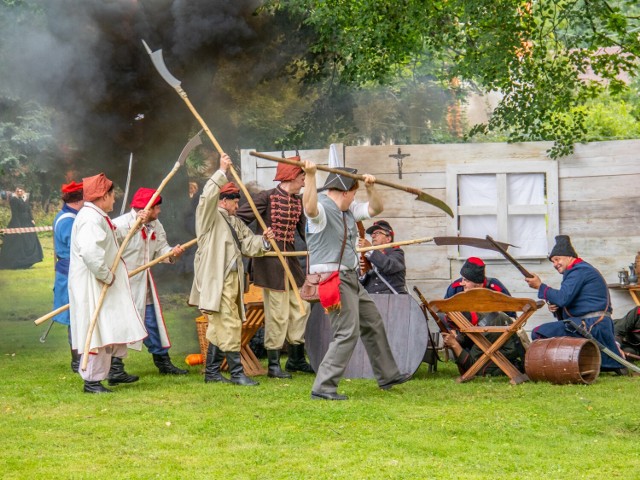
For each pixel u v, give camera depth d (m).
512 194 21.20
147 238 17.47
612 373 17.52
